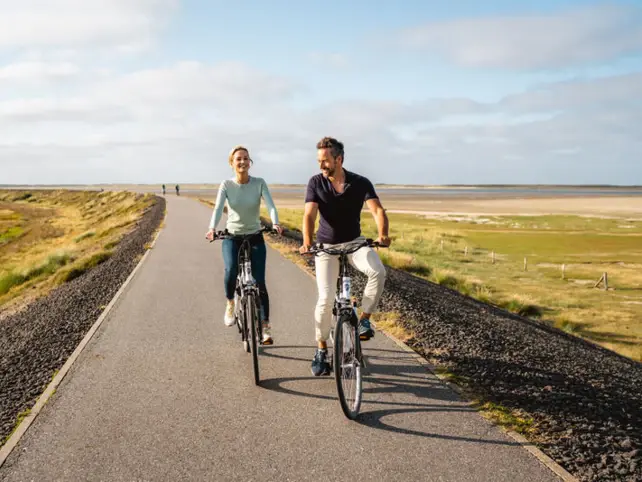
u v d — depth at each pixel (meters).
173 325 7.11
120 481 3.26
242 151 5.31
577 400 4.75
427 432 3.88
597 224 70.06
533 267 34.16
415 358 5.65
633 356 15.44
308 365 5.36
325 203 4.43
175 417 4.16
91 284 11.48
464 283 22.45
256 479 3.27
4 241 46.00
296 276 11.02
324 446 3.67
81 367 5.39
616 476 3.32
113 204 82.69
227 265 5.49
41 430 3.95
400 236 47.69
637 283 29.03
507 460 3.48
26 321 9.13
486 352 6.19
